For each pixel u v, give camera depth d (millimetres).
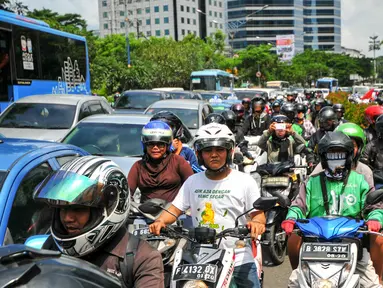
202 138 4066
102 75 46469
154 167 5707
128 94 18844
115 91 47062
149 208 4113
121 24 133000
